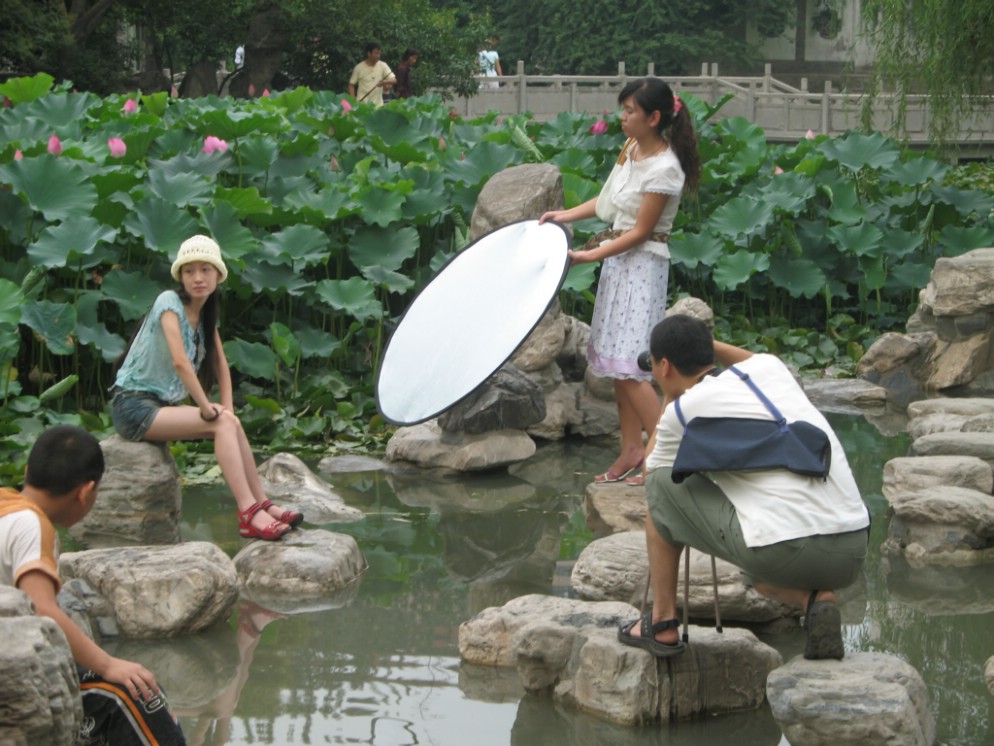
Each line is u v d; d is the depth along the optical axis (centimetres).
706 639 357
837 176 991
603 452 667
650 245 543
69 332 652
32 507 292
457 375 527
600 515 535
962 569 478
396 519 546
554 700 361
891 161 1007
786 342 889
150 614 405
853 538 331
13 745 248
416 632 414
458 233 812
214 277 488
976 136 2017
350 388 721
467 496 582
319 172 877
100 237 670
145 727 289
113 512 493
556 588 457
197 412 484
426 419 525
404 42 2102
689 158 532
